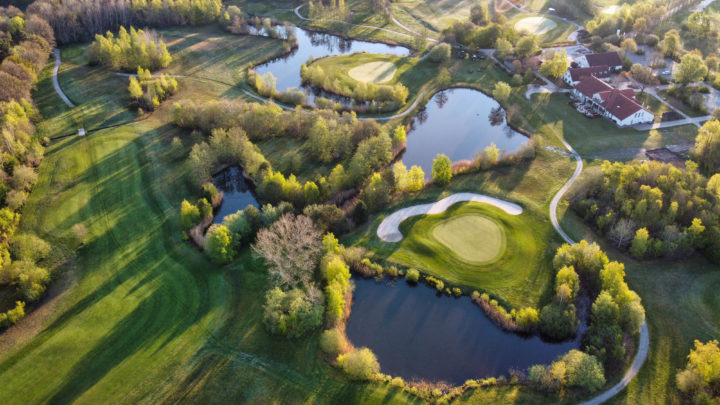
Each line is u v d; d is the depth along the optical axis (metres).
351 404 58.69
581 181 94.50
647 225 82.75
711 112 124.50
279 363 62.97
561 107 131.88
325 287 73.94
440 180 99.50
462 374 63.75
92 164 104.31
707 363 58.47
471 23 175.50
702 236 79.44
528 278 77.38
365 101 137.50
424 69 156.75
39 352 64.06
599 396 59.38
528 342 67.94
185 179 100.88
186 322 68.38
